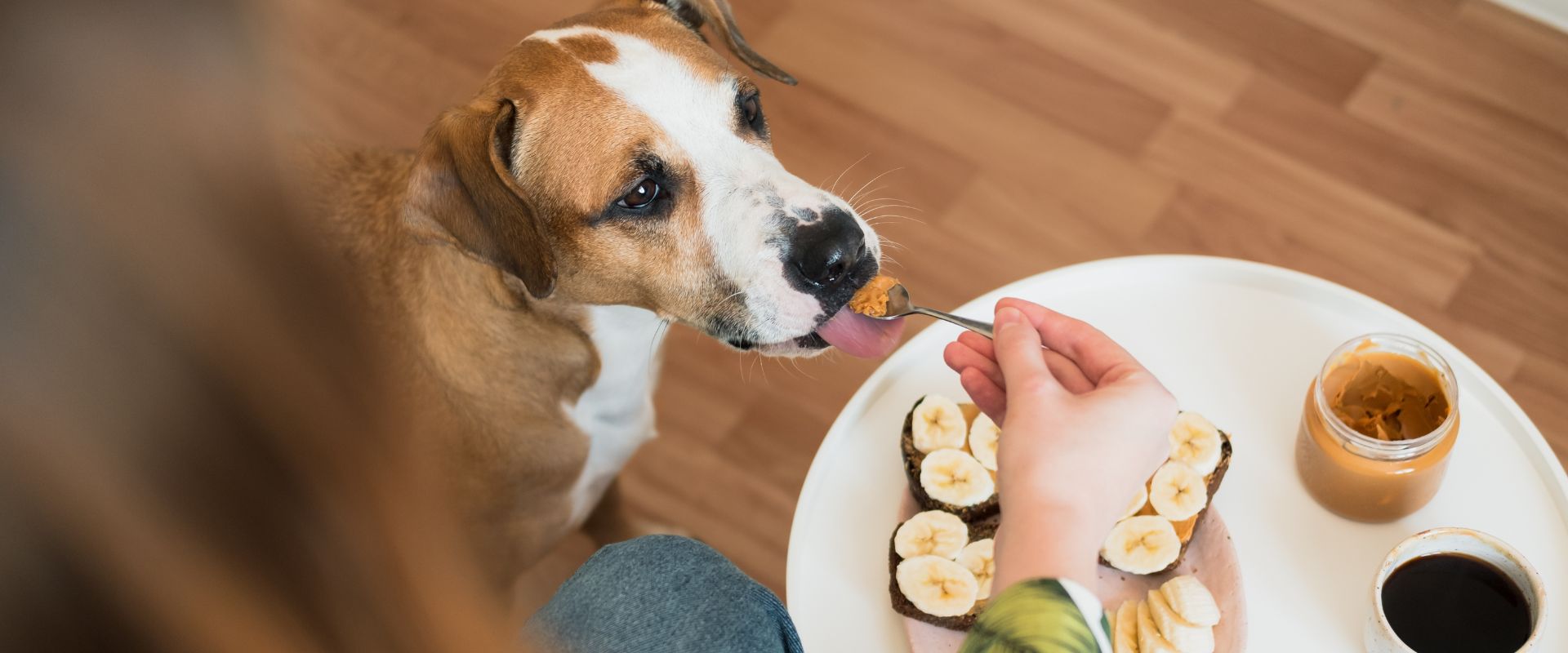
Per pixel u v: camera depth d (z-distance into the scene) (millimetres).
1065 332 1148
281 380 304
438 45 2873
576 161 1495
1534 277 2393
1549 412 2256
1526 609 1275
